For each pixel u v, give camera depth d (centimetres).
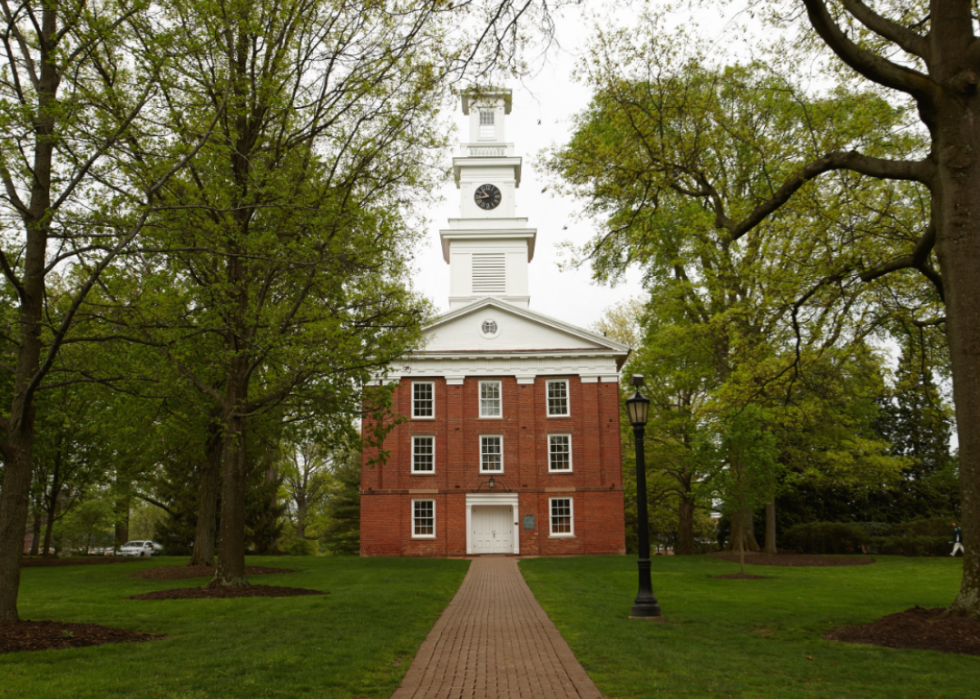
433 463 4288
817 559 3397
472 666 1105
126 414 2447
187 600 1853
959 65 1297
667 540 6756
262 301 1941
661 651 1193
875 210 1658
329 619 1516
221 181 1686
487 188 4912
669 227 2314
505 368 4384
